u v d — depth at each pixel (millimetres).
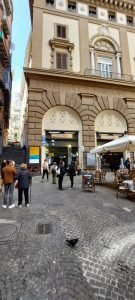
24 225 4910
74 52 20188
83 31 20875
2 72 21484
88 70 20016
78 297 2457
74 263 3225
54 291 2549
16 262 3203
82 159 18078
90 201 7695
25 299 2396
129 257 3461
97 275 2938
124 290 2625
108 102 19828
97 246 3852
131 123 20281
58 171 10898
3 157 17266
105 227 4875
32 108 17344
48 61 19062
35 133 17094
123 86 20453
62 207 6707
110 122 20094
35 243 3904
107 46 22000
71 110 18922
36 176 16016
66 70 19219
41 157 17109
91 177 10227
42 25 19578
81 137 18641
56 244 3883
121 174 10969
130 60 22344
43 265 3133
